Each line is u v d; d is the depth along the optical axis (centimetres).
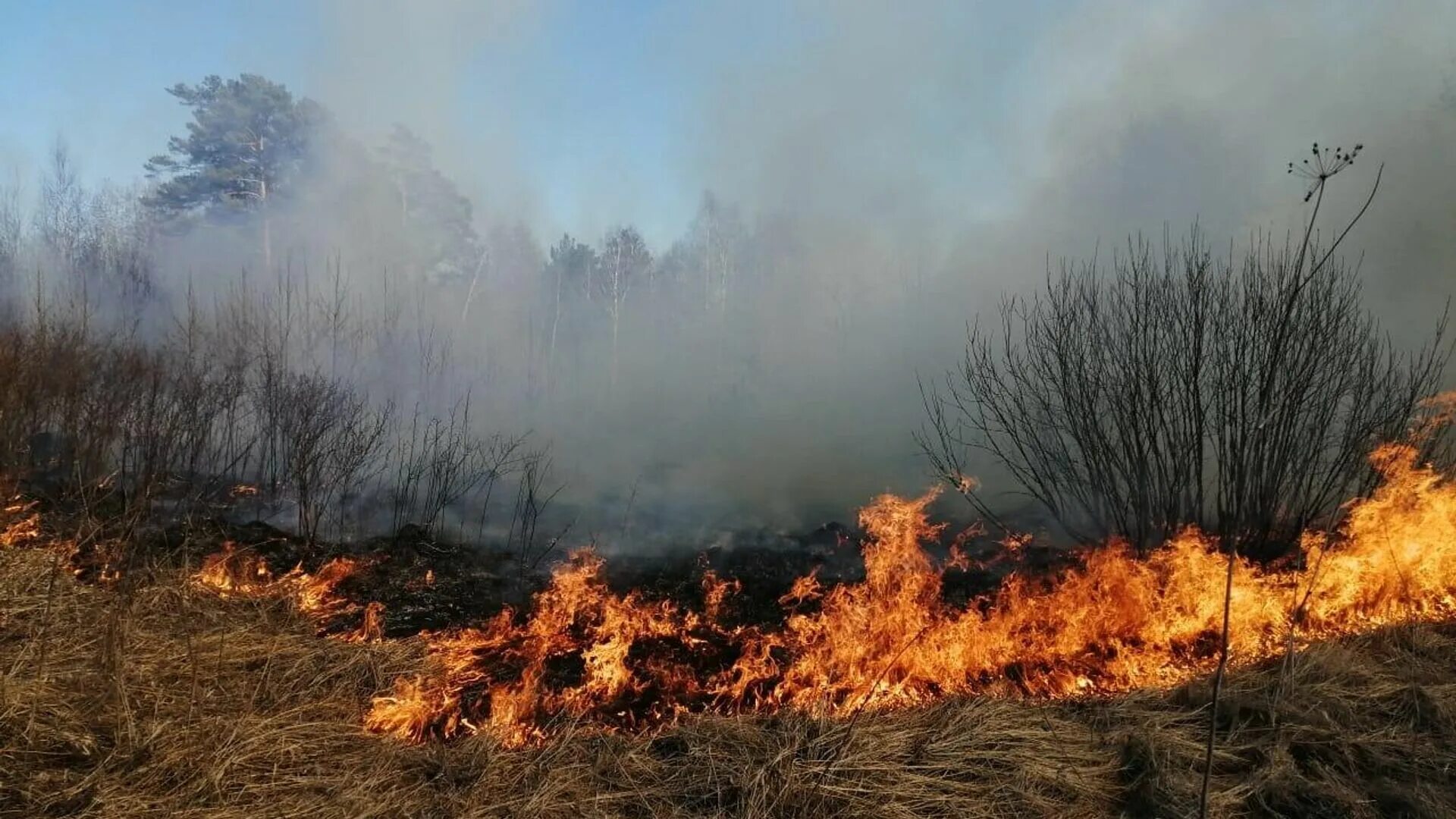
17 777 256
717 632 447
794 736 309
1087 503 523
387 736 320
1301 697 341
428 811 267
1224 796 277
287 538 571
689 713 352
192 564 475
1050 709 345
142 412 633
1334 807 273
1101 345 504
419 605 471
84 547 476
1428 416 505
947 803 272
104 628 360
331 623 436
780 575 545
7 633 348
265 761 286
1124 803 278
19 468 580
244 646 377
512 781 287
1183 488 484
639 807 272
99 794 253
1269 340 441
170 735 289
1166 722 329
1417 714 334
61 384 641
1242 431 435
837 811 267
